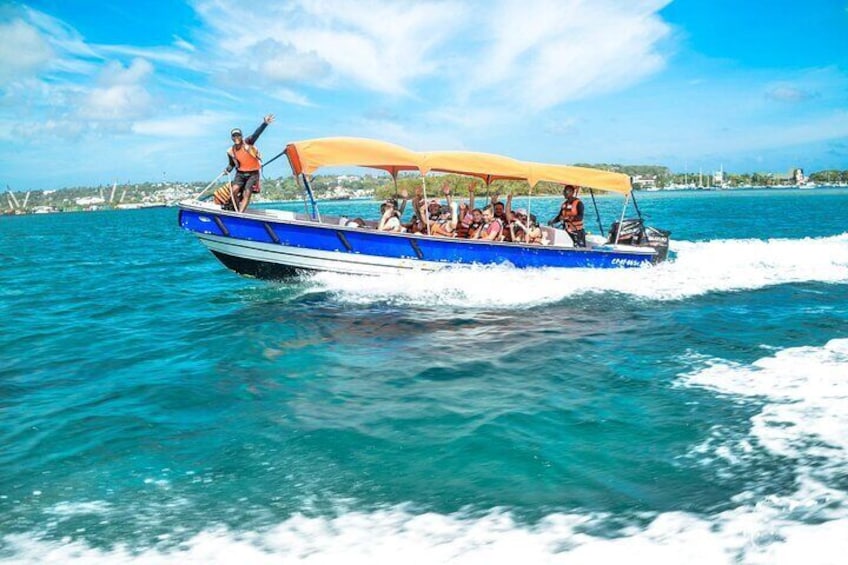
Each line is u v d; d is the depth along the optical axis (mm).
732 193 170500
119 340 9859
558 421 5707
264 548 3770
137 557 3717
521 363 7746
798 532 3627
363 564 3559
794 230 31047
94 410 6445
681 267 15531
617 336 8992
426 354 8305
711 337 8734
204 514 4219
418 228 14062
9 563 3684
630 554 3525
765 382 6516
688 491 4270
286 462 5023
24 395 7062
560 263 13969
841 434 5016
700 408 5863
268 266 13008
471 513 4105
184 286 16188
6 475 4902
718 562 3395
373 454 5121
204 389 7078
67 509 4336
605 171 14828
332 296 12188
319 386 7059
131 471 4934
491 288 12562
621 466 4727
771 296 11969
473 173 13883
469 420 5809
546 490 4391
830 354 7535
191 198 12914
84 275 19609
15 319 11898
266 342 9148
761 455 4746
